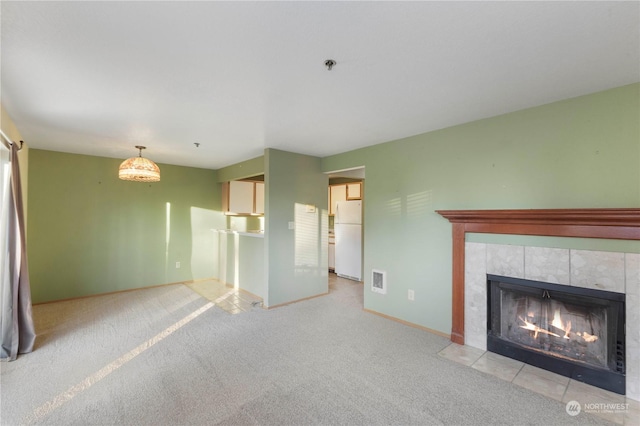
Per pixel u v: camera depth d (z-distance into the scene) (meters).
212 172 5.93
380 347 2.96
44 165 4.27
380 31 1.49
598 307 2.30
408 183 3.52
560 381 2.36
